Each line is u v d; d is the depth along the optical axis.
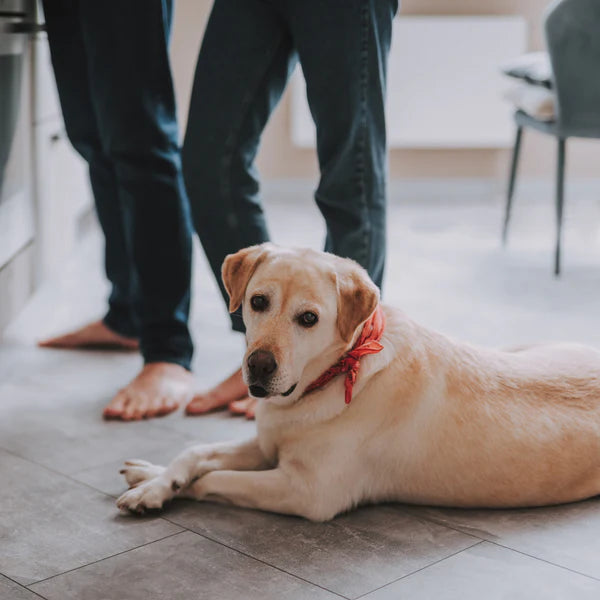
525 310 3.02
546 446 1.65
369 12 1.94
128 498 1.63
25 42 2.50
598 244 3.95
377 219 2.06
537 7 4.96
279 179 5.02
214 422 2.11
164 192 2.29
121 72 2.18
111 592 1.37
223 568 1.45
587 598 1.37
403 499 1.69
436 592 1.38
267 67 2.07
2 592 1.36
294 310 1.52
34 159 2.63
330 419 1.60
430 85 4.93
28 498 1.70
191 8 4.72
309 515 1.60
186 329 2.38
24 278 2.55
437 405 1.63
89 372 2.45
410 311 3.00
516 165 3.79
